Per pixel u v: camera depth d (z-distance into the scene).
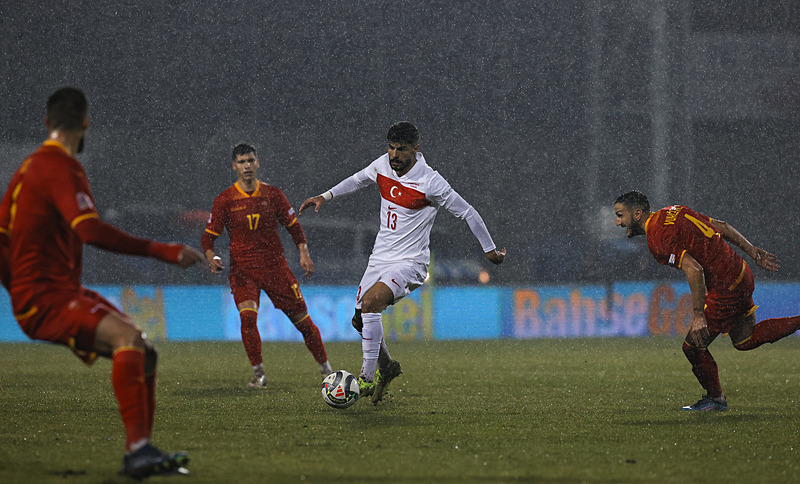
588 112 92.12
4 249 13.67
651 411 23.41
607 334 59.28
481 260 81.19
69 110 13.67
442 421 21.19
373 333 23.12
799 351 46.38
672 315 59.66
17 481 13.78
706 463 16.16
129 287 55.84
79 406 23.91
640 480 14.56
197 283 69.81
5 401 25.05
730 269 22.70
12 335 54.72
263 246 29.42
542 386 29.73
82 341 13.40
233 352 46.16
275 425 20.41
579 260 79.44
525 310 58.78
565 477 14.68
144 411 13.16
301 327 30.30
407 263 23.50
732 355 43.91
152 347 14.16
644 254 78.00
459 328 57.75
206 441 18.06
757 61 91.50
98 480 13.86
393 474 14.72
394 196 23.42
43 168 13.20
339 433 19.22
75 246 13.85
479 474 14.80
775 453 17.25
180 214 73.75
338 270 72.44
